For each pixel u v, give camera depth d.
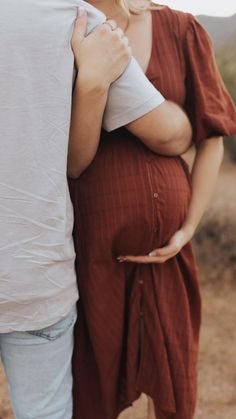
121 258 1.69
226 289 4.22
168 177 1.65
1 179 1.37
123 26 1.63
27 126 1.36
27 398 1.61
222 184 6.01
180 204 1.68
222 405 2.95
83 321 1.78
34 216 1.41
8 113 1.35
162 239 1.68
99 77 1.42
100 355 1.76
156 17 1.68
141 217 1.63
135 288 1.75
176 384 1.80
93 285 1.69
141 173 1.62
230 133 1.72
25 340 1.55
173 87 1.65
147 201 1.62
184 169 1.76
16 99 1.35
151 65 1.64
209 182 1.83
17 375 1.59
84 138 1.51
